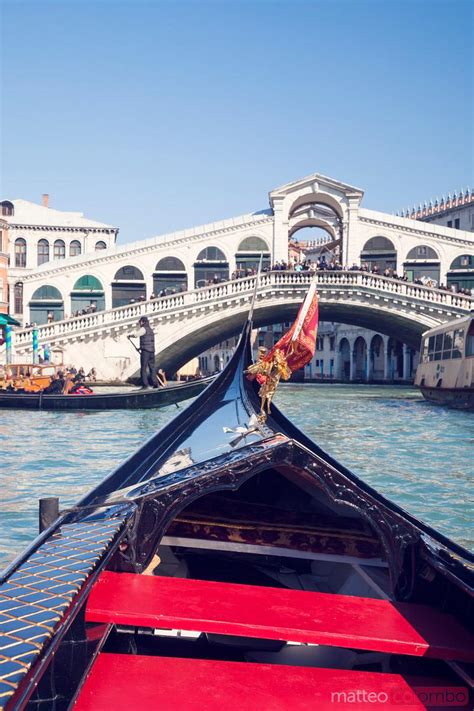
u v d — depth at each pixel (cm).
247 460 364
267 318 3816
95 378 3338
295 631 299
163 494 374
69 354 3341
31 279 3959
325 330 6300
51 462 1234
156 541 377
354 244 3994
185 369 5412
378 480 1057
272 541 433
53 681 246
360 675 294
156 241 3994
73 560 307
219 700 266
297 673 291
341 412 2342
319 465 362
